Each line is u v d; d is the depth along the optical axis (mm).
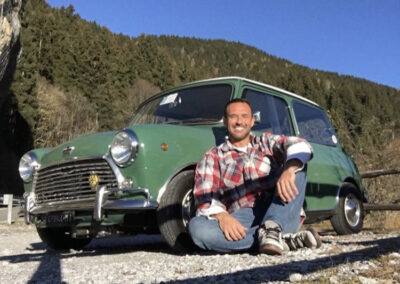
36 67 46375
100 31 73188
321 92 80312
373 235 5480
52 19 59281
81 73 55375
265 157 3400
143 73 69562
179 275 2570
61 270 3051
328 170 5367
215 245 3246
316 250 3287
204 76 87188
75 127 45375
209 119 4336
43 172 4172
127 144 3535
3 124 39688
